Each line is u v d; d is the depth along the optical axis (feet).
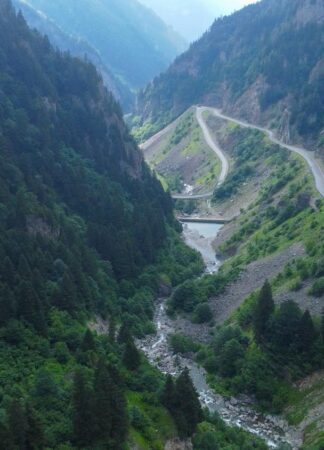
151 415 258.37
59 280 358.43
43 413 226.38
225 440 276.82
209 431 268.82
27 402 216.13
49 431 215.92
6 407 221.66
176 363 372.17
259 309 362.12
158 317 448.65
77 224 464.24
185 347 389.39
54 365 275.39
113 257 466.70
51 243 397.19
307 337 337.72
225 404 331.36
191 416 262.88
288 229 520.01
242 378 341.82
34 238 384.68
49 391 237.86
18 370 260.62
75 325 331.16
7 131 488.02
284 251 477.36
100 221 503.20
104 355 300.40
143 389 280.72
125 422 231.30
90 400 221.46
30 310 299.38
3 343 275.59
